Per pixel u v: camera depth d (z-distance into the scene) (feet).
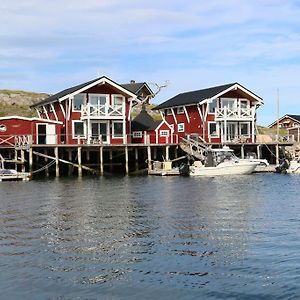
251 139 172.55
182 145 154.51
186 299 33.81
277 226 57.21
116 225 59.36
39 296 34.73
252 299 33.42
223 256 43.86
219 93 165.37
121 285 36.65
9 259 43.78
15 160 133.80
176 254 44.91
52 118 166.61
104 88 157.17
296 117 261.85
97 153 162.20
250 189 101.09
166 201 81.71
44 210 72.38
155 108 192.24
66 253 45.75
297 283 36.04
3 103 265.13
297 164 149.69
